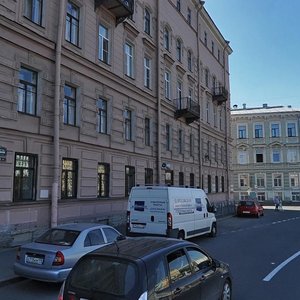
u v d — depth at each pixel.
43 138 14.95
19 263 8.20
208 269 6.02
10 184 13.28
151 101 24.88
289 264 10.95
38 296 7.62
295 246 14.70
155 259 4.84
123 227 19.17
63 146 16.17
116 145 20.27
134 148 22.20
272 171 60.81
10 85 13.58
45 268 7.84
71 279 4.86
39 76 15.05
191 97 33.31
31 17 14.96
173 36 29.44
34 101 14.90
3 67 13.34
